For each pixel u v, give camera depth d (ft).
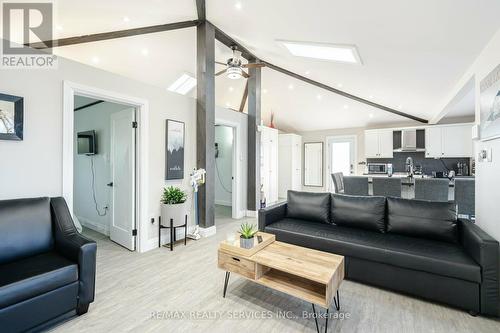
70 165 8.28
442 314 6.26
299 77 16.74
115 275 8.39
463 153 18.29
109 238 12.41
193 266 9.12
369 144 22.09
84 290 6.21
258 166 17.46
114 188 11.82
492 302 5.90
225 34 12.85
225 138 23.13
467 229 6.93
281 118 24.53
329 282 5.29
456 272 6.18
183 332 5.65
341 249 7.88
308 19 8.71
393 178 12.69
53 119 7.89
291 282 6.28
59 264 6.03
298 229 9.15
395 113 20.04
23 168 7.32
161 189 11.34
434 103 15.98
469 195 10.96
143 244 10.57
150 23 11.00
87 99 13.99
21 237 6.52
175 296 7.14
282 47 12.08
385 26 7.95
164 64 15.49
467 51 8.11
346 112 21.49
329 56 11.82
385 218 8.91
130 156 10.70
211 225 12.92
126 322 6.00
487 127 6.98
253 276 6.40
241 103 20.30
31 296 5.29
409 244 7.46
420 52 9.17
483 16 6.31
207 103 12.40
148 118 10.72
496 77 6.45
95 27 10.67
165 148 11.43
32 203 7.02
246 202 17.53
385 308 6.53
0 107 6.82
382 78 13.14
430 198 11.80
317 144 26.27
